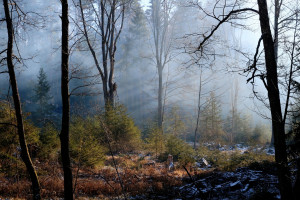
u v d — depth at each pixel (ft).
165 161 53.47
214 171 42.91
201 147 58.44
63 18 24.30
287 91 21.63
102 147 48.96
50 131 45.83
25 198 28.81
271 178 33.19
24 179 35.24
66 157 24.25
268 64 21.48
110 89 73.46
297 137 21.35
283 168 21.22
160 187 34.06
